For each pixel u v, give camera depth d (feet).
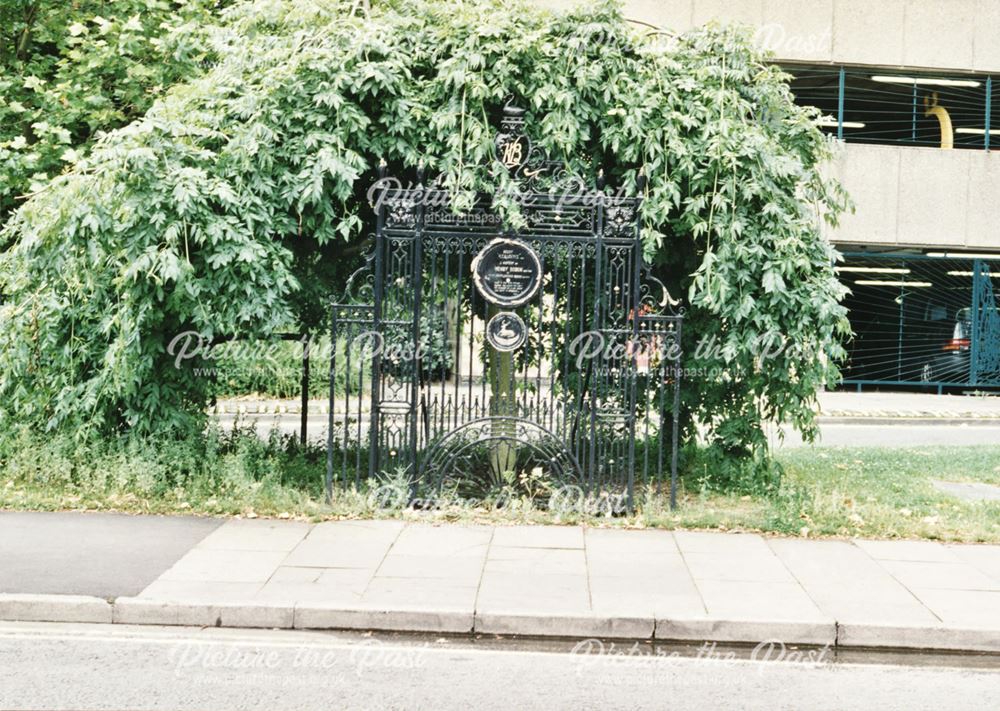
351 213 30.96
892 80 67.67
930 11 65.92
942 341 70.64
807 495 30.50
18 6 46.09
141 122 30.89
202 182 28.27
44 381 30.58
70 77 44.24
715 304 30.22
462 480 30.01
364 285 31.58
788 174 31.45
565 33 31.22
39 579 21.35
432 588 21.43
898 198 66.85
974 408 62.13
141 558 23.21
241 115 30.04
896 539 26.58
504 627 19.84
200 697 16.11
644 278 34.09
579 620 19.81
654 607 20.44
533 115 30.66
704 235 31.99
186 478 29.78
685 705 16.21
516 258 28.22
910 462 39.40
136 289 28.55
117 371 28.66
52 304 29.76
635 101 30.32
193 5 45.37
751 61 32.60
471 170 29.50
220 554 23.73
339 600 20.42
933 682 17.57
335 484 30.35
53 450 29.81
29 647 18.42
